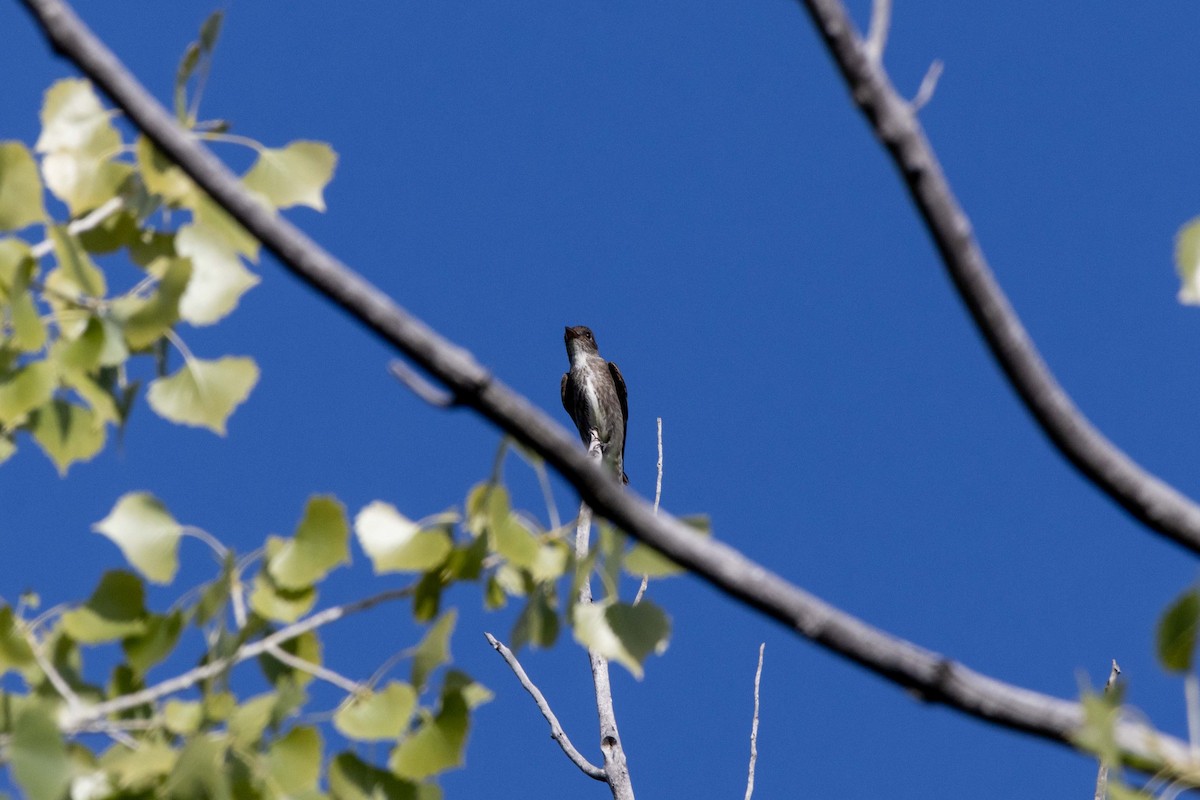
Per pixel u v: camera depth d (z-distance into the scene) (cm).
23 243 629
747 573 521
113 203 663
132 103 509
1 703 596
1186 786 475
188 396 640
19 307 612
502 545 598
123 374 654
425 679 601
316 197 662
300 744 589
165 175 649
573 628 592
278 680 625
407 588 615
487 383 492
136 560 620
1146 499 524
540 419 498
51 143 663
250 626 621
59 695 613
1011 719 508
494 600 620
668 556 516
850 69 505
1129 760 483
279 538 627
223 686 609
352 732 591
